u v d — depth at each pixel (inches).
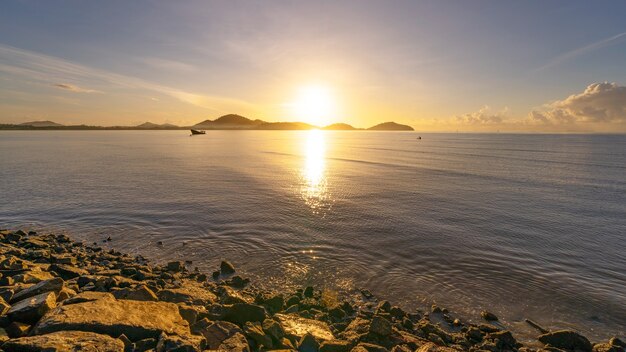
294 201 1533.0
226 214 1282.0
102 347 299.3
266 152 4955.7
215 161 3452.3
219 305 483.8
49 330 322.0
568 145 7770.7
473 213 1346.0
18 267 581.9
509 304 650.8
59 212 1283.2
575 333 514.9
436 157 4237.2
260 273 770.2
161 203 1449.3
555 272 799.1
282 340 409.7
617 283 745.0
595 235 1079.0
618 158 4104.3
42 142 6939.0
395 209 1400.1
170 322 387.5
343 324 529.7
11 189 1704.0
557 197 1684.3
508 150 5748.0
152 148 5462.6
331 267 808.9
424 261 853.8
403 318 574.2
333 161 3619.6
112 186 1849.2
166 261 830.5
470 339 524.1
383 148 6402.6
